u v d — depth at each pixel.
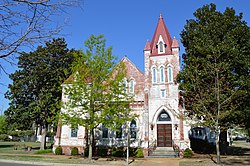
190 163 22.12
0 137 64.94
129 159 26.19
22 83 36.53
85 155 29.50
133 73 34.12
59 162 22.97
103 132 32.44
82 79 25.25
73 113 26.70
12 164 21.70
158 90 32.41
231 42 26.98
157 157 27.95
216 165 20.33
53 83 36.94
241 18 29.89
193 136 37.69
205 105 23.78
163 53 33.44
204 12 30.89
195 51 28.88
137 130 31.52
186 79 27.80
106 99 25.20
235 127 26.00
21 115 36.44
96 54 25.77
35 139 70.00
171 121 31.19
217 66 24.02
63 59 36.47
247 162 22.17
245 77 26.33
